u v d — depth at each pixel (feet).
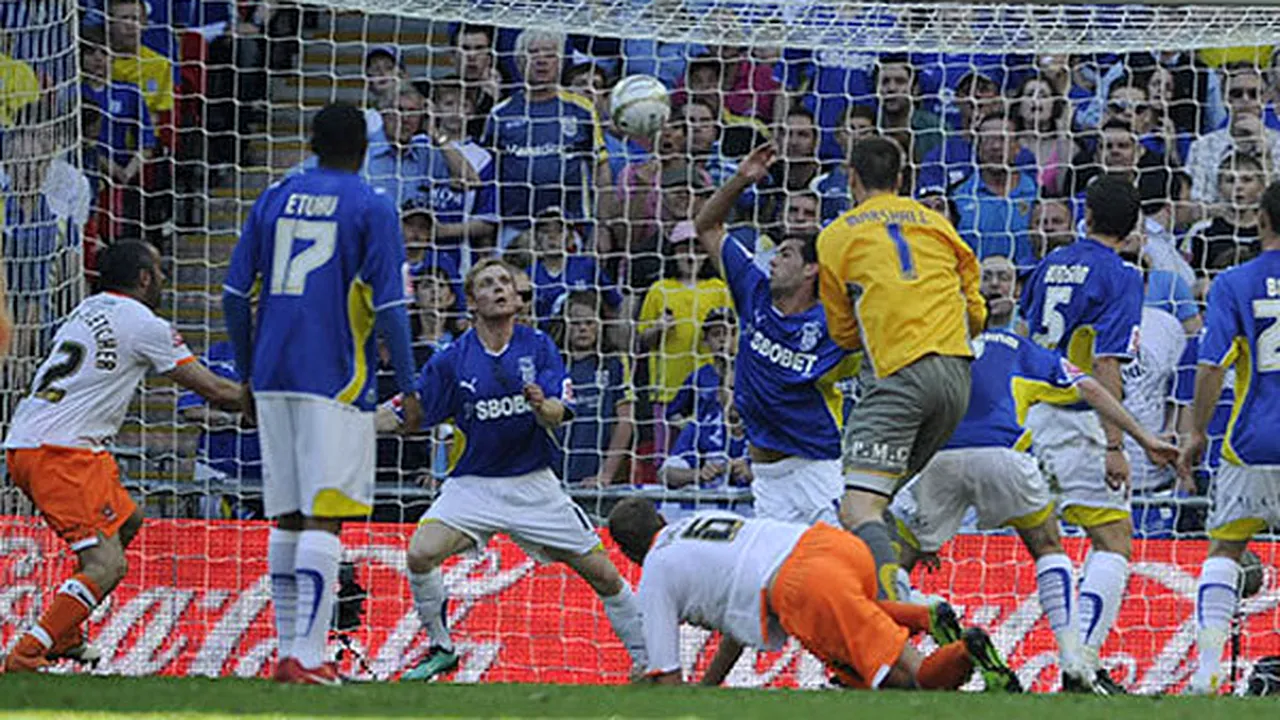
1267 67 141.59
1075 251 97.50
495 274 103.24
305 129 146.00
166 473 131.34
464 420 103.45
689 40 111.96
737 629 78.59
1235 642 107.34
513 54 142.00
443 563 112.16
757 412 99.55
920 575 112.47
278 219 76.43
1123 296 96.02
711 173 141.59
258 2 144.56
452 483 104.42
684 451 135.23
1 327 79.71
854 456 81.87
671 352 136.87
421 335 136.77
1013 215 141.79
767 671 107.76
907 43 113.29
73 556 112.57
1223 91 142.10
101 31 140.05
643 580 80.33
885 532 80.79
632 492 125.70
